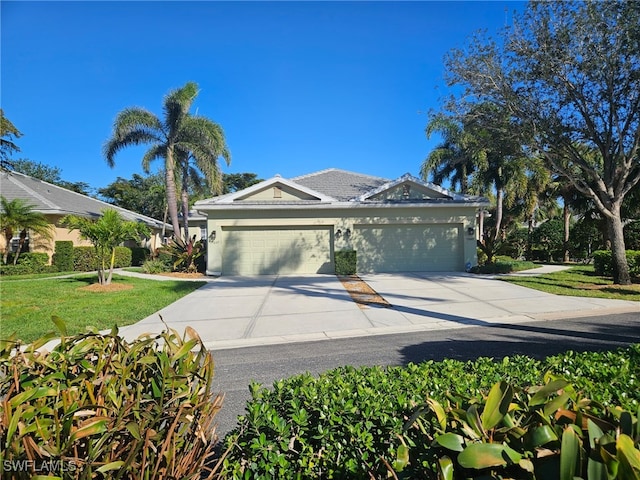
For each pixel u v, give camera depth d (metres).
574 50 10.32
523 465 1.25
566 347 5.65
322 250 16.47
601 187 11.67
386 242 16.48
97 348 1.92
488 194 23.14
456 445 1.41
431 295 10.50
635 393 2.36
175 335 2.07
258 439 2.03
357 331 6.98
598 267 14.05
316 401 2.25
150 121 19.84
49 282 13.62
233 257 16.31
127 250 22.47
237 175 55.75
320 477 1.95
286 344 6.27
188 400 1.79
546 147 11.88
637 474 1.10
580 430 1.37
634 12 9.55
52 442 1.43
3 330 6.99
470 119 11.88
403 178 16.64
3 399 1.66
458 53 11.38
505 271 15.45
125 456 1.55
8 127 17.66
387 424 2.00
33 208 18.20
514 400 1.76
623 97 10.62
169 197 20.23
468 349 5.69
